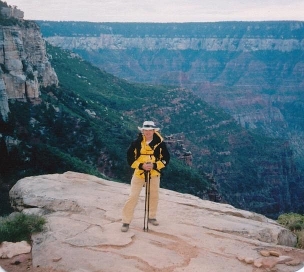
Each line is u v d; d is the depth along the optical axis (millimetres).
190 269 7125
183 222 9359
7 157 40969
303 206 119250
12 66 55094
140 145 8516
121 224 8867
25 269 7309
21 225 8617
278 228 9672
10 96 53875
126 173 54156
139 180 8562
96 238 8125
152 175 8570
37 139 50500
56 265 7258
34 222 8695
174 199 11234
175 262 7344
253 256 7715
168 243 8086
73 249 7742
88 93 99625
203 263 7355
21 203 10914
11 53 55469
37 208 10234
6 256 7734
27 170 40750
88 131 56750
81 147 54094
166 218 9531
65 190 11219
